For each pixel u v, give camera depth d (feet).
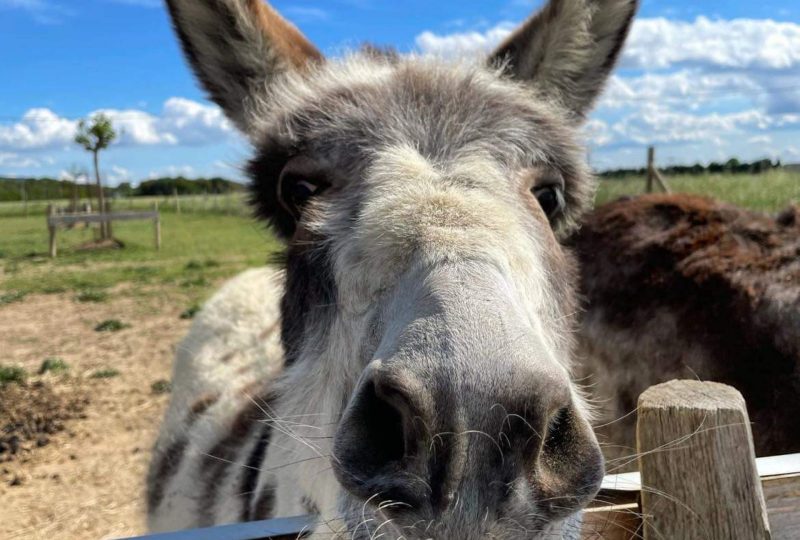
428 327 1.53
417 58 2.78
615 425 4.73
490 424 1.45
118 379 9.30
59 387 8.96
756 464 1.84
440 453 1.47
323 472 2.13
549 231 2.15
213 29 2.77
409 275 1.73
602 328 4.99
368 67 2.70
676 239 5.01
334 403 2.02
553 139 2.37
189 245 26.55
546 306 2.00
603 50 2.97
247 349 4.49
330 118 2.27
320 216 2.12
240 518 3.23
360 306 1.86
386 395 1.50
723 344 4.30
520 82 2.70
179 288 16.62
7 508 5.98
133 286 17.24
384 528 1.77
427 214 1.81
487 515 1.47
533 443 1.48
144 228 35.17
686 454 1.73
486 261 1.69
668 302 4.69
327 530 2.07
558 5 2.78
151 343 11.28
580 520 1.92
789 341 4.04
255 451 3.35
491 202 1.89
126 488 6.31
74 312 14.17
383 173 2.01
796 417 3.92
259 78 2.77
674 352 4.51
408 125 2.18
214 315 4.96
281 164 2.40
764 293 4.26
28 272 20.89
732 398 1.76
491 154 2.14
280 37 2.93
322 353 2.11
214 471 3.65
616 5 2.89
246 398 3.90
